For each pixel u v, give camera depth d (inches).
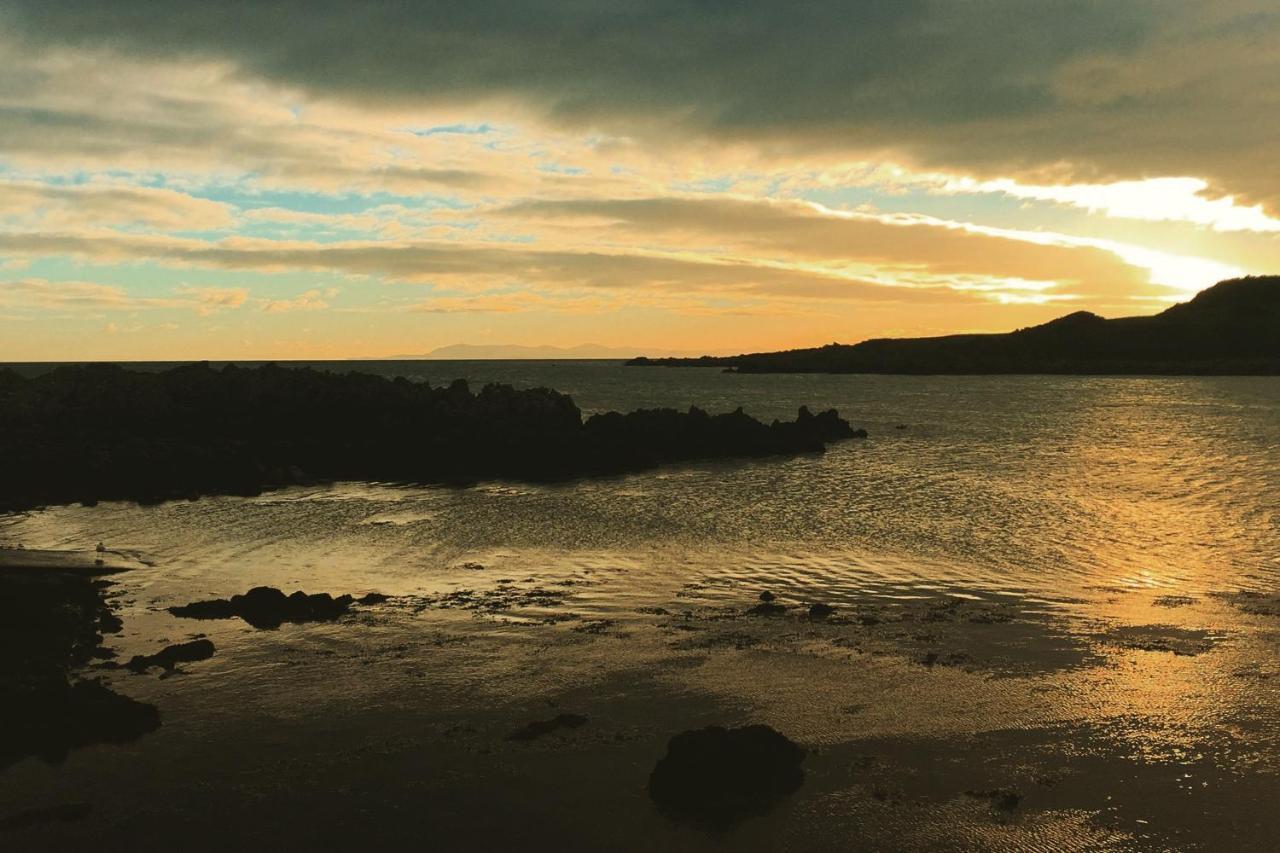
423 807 407.2
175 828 394.0
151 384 1913.1
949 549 911.7
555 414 1935.3
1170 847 369.7
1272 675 543.5
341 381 1969.7
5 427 1699.1
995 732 471.8
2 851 376.8
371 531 1027.9
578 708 509.4
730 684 539.8
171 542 972.6
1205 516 1093.8
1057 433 2266.2
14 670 573.9
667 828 387.5
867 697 518.3
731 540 965.2
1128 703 505.0
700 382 5787.4
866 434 2203.5
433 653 600.4
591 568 839.7
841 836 380.8
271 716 504.1
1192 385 4894.2
